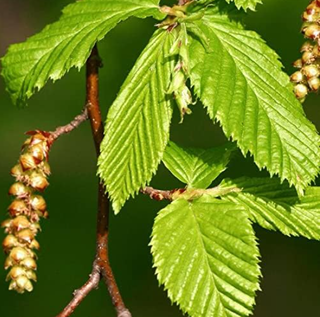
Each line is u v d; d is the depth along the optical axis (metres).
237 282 0.55
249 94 0.55
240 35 0.56
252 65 0.55
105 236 0.56
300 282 1.03
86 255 1.00
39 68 0.57
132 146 0.55
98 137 0.58
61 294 0.97
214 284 0.55
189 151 0.58
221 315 0.55
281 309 1.02
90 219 1.03
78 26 0.57
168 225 0.56
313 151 0.55
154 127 0.55
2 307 0.96
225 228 0.55
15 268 0.55
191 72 0.55
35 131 0.56
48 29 0.57
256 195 0.57
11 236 0.56
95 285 0.56
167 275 0.55
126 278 0.99
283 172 0.54
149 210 1.03
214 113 0.54
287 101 0.55
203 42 0.55
